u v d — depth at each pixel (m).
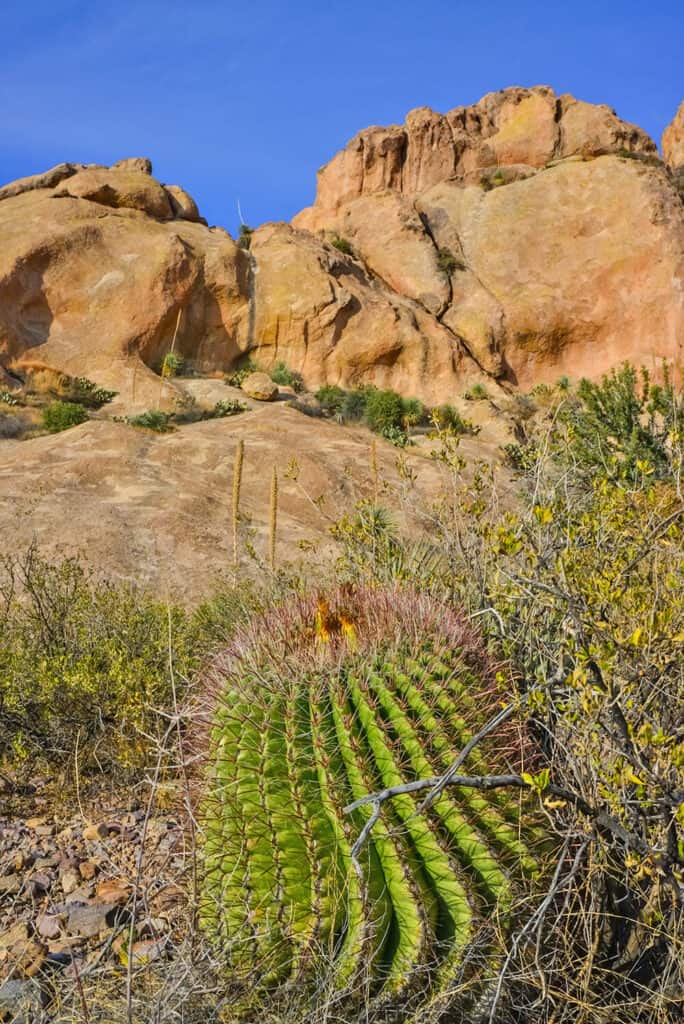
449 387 49.78
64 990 3.15
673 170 62.47
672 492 3.92
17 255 45.34
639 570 3.84
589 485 4.84
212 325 49.06
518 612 4.00
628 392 12.11
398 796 2.87
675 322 51.72
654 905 2.91
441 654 3.25
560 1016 2.84
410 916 2.75
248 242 52.97
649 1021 2.89
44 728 6.00
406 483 5.95
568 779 3.12
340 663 3.11
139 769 5.39
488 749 3.03
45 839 4.85
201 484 23.12
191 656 7.07
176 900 3.49
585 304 53.38
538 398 48.72
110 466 23.59
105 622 7.80
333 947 2.79
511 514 4.10
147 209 51.38
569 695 3.04
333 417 44.19
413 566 4.96
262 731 3.00
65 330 45.53
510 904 2.80
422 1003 2.72
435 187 60.62
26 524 18.20
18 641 7.39
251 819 2.89
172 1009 2.72
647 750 3.08
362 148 62.00
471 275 55.72
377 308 50.56
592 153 60.28
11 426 36.19
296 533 19.06
